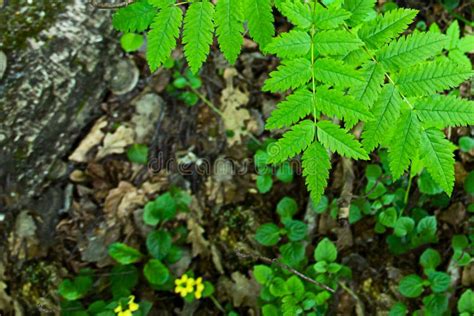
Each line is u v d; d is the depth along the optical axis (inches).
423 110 28.4
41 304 44.3
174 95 49.5
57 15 41.8
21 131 43.3
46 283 46.8
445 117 28.2
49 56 42.1
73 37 42.5
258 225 48.3
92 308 45.1
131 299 43.6
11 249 46.9
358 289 45.4
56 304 46.6
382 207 44.9
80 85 44.7
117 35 45.0
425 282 42.6
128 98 48.4
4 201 45.8
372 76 28.7
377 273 45.8
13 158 44.3
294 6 28.7
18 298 46.8
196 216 48.9
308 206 47.4
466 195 44.5
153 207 46.7
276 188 48.9
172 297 47.8
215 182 49.3
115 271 46.8
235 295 47.1
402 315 42.8
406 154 28.5
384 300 44.9
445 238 45.1
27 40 41.4
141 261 47.7
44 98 42.9
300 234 45.4
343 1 30.2
